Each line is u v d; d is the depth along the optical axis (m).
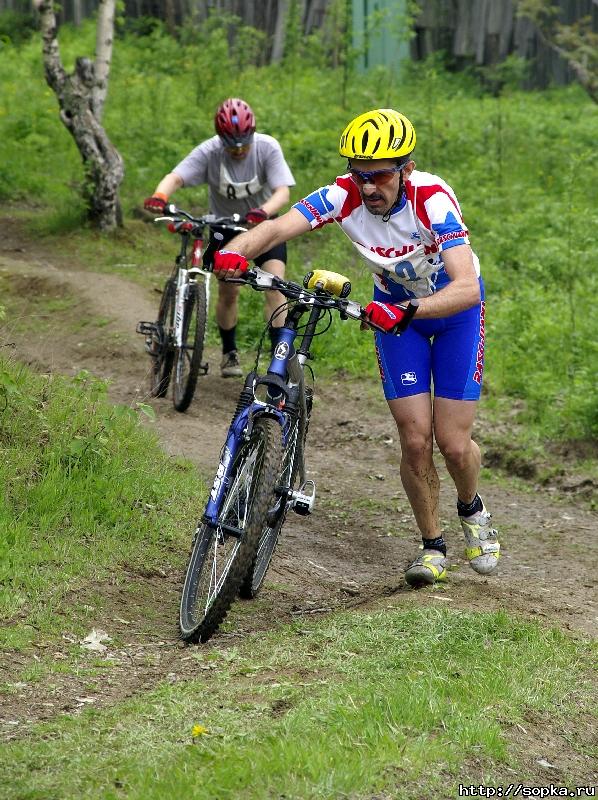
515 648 7.55
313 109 32.50
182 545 9.68
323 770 5.58
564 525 11.66
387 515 11.80
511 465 13.52
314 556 10.38
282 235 7.96
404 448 8.68
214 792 5.36
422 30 47.12
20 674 6.95
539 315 17.89
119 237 24.11
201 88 33.84
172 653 7.57
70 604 8.13
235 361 16.09
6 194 27.50
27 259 22.59
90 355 16.83
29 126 31.14
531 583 9.62
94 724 6.24
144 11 46.72
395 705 6.32
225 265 7.62
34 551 8.70
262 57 45.47
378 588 9.34
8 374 10.77
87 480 9.87
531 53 46.16
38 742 5.98
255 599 8.89
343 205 8.12
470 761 5.95
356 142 7.69
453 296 7.64
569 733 6.50
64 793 5.40
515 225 22.77
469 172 27.14
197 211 26.38
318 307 7.88
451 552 10.70
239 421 8.03
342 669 7.02
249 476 7.76
